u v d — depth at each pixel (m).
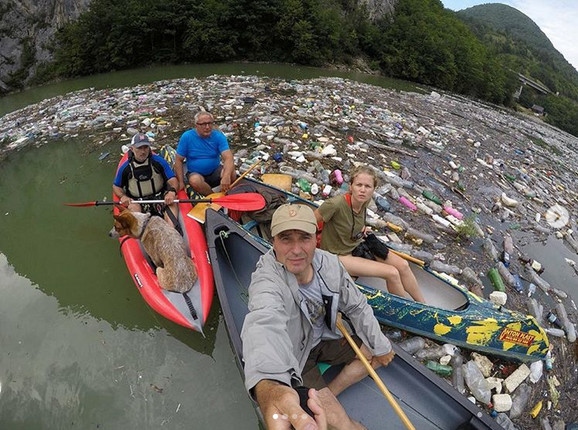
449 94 29.30
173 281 3.78
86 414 3.09
